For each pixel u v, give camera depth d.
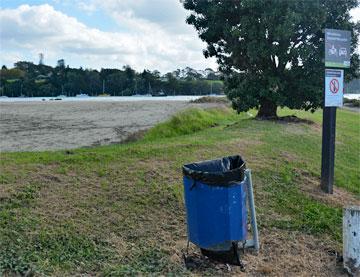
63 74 95.50
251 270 5.71
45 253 5.56
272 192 8.60
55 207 6.73
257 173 9.42
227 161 6.06
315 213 7.97
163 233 6.48
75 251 5.72
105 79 98.50
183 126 20.16
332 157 9.19
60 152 10.46
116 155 9.52
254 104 20.05
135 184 7.86
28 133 18.55
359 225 5.84
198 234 5.50
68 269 5.29
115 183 7.82
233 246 5.52
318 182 9.87
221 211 5.39
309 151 12.96
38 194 7.06
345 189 10.31
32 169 8.12
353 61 19.70
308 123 19.86
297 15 17.41
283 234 6.96
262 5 18.06
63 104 43.25
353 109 51.69
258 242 6.27
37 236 5.88
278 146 12.62
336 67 8.91
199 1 20.75
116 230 6.39
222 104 39.16
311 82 19.11
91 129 20.08
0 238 5.70
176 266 5.60
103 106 39.06
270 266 5.86
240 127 17.03
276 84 19.33
